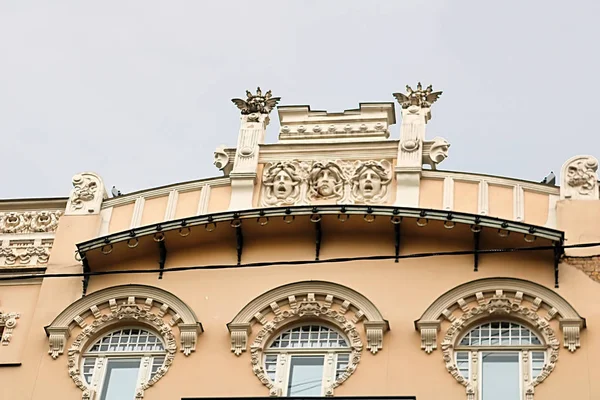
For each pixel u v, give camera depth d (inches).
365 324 990.4
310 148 1103.0
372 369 973.8
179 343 1008.2
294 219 1048.8
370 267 1029.8
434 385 960.3
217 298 1030.4
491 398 954.7
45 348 1020.5
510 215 1045.2
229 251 1059.3
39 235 1098.7
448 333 982.4
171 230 1053.8
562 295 990.4
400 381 964.6
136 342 1023.0
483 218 1016.9
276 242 1057.5
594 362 952.3
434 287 1010.7
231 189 1091.9
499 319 992.9
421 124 1103.0
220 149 1119.0
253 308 1015.0
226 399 963.3
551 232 1003.9
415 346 980.6
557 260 1004.6
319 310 1007.6
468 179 1067.9
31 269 1079.0
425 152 1090.1
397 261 1029.8
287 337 1008.2
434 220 1026.7
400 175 1072.8
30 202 1116.5
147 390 986.7
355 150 1096.2
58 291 1055.6
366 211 1035.3
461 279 1011.9
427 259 1026.7
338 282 1023.0
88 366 1013.2
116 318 1029.8
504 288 998.4
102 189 1117.1
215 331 1011.3
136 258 1065.5
